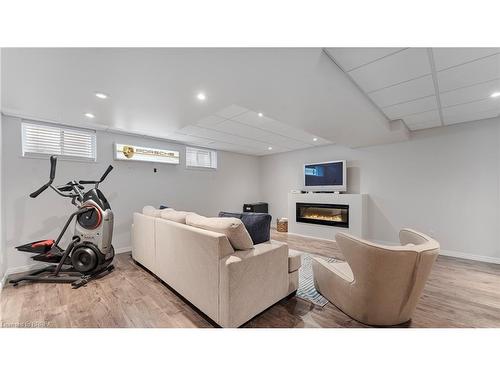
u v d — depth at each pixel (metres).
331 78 1.83
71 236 3.13
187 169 4.76
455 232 3.46
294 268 2.12
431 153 3.69
